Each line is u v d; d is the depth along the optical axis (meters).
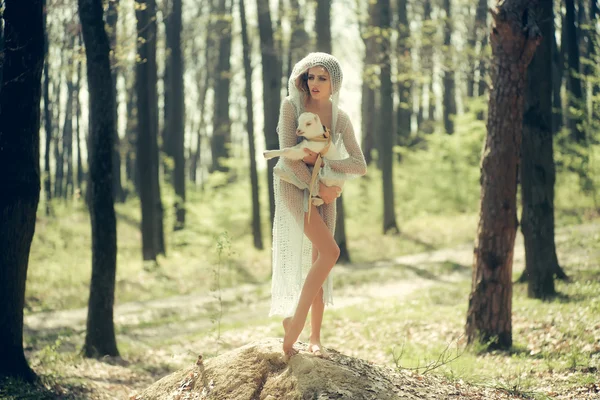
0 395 6.41
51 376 7.54
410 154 26.06
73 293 15.72
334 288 15.12
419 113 33.94
